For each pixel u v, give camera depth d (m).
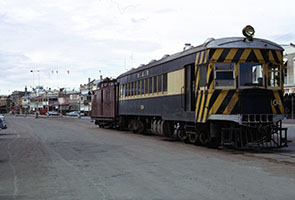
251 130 10.61
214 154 10.09
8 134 20.03
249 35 11.07
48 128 26.48
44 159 9.45
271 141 10.97
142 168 7.83
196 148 11.74
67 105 91.56
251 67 10.93
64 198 5.31
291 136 16.81
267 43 11.24
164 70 14.96
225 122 11.07
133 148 11.88
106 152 10.83
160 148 11.81
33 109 118.62
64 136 17.84
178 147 12.09
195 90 11.84
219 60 10.90
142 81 17.88
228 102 10.70
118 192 5.63
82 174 7.23
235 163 8.35
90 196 5.41
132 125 20.23
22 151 11.34
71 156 9.98
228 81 10.84
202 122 11.46
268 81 11.03
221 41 11.09
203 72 11.40
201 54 11.52
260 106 10.59
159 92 15.48
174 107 13.85
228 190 5.61
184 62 12.95
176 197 5.25
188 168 7.73
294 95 33.00
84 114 82.50
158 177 6.79
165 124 15.41
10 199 5.28
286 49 32.81
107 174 7.19
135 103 18.86
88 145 13.05
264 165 8.02
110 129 24.81
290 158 9.19
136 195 5.42
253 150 11.00
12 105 146.38
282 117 10.86
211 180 6.41
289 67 32.38
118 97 22.61
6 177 7.00
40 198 5.32
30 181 6.59
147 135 18.55
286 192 5.42
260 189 5.64
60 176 7.05
